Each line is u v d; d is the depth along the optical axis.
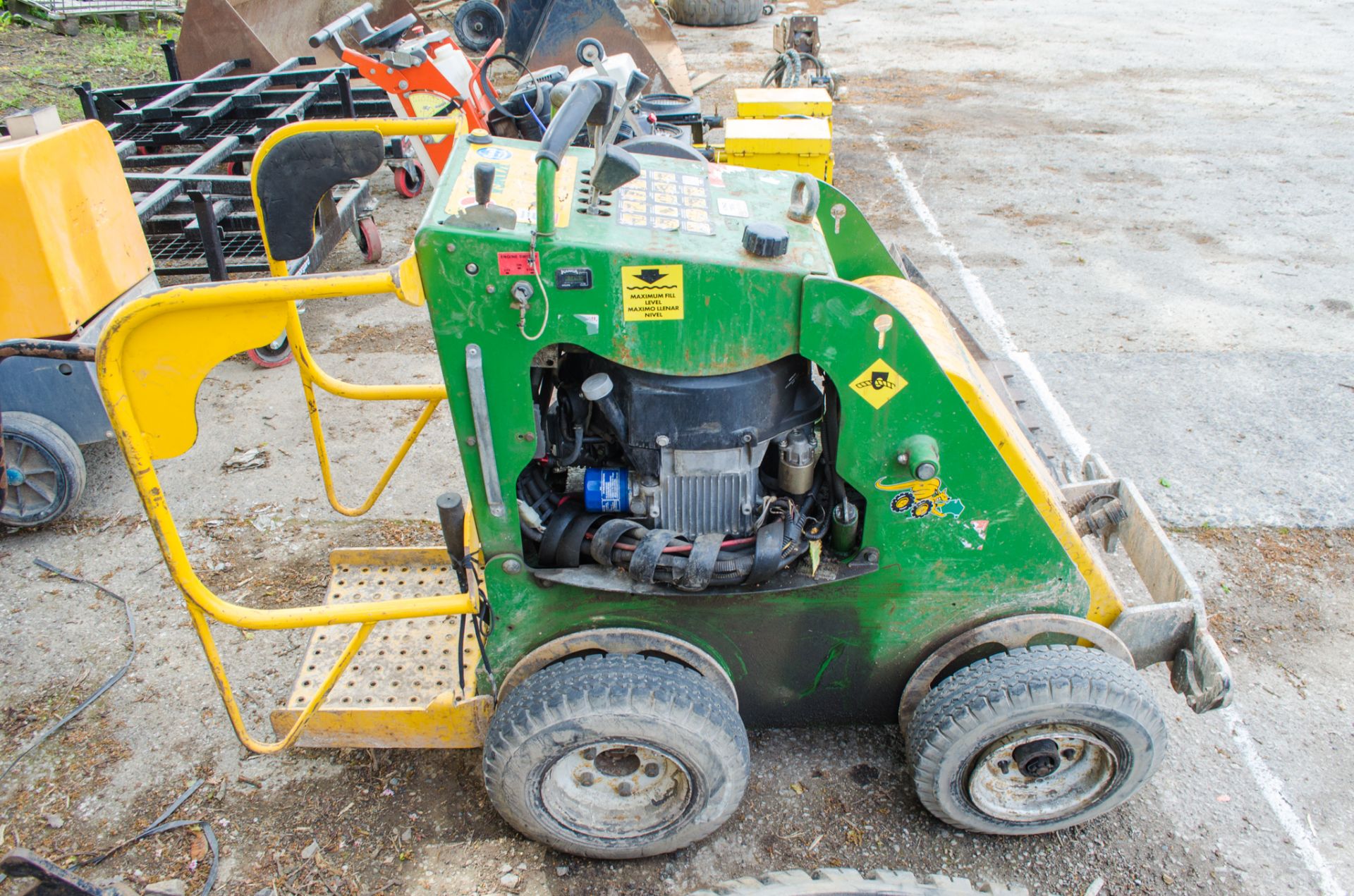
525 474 2.56
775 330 2.17
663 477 2.41
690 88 8.99
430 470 4.56
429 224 2.03
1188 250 7.10
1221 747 3.16
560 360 2.39
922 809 2.92
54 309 3.85
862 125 10.24
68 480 4.00
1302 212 7.83
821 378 2.65
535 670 2.59
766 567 2.38
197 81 7.55
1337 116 10.55
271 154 2.63
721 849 2.80
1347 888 2.72
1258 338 5.80
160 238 6.07
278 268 2.84
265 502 4.32
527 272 2.04
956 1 17.69
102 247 4.17
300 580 3.85
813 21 10.05
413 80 6.00
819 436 2.58
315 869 2.74
